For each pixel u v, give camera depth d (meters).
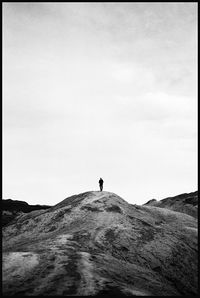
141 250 32.69
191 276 31.48
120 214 40.16
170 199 87.88
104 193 47.38
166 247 34.75
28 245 31.25
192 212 70.19
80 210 41.56
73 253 26.41
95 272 22.12
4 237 41.06
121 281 22.17
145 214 44.84
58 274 21.30
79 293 18.27
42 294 18.44
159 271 30.14
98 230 34.94
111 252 30.59
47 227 39.81
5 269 22.55
